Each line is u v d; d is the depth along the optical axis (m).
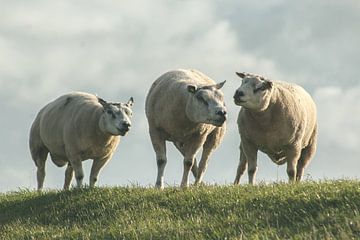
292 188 16.94
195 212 16.86
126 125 20.91
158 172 20.59
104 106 21.30
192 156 20.62
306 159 21.98
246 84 19.17
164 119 20.39
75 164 21.83
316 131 21.89
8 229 18.05
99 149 21.77
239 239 13.80
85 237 16.19
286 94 19.91
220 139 21.28
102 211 18.16
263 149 20.39
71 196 19.44
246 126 19.98
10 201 20.28
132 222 16.75
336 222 14.16
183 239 14.77
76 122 21.72
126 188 19.39
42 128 23.22
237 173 22.38
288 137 19.92
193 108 19.70
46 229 17.62
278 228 14.55
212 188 18.39
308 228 14.33
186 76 20.92
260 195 16.94
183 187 19.02
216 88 19.91
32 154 24.39
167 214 17.09
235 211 16.30
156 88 20.78
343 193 15.71
